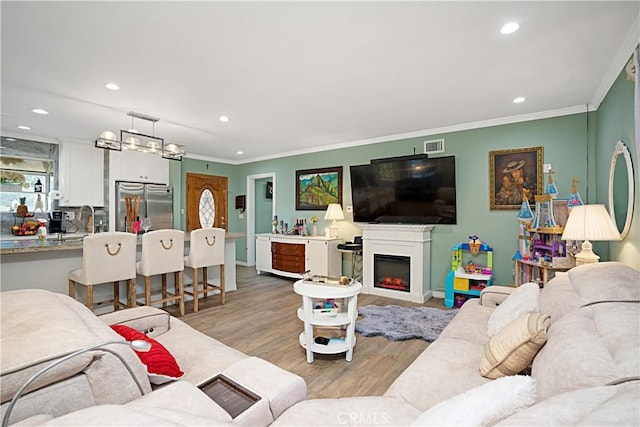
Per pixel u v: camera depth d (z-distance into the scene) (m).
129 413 0.70
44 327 0.99
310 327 2.45
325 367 2.38
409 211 4.34
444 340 1.88
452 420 0.69
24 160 4.54
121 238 3.03
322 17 1.81
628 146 2.30
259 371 1.29
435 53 2.23
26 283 2.94
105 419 0.67
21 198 4.54
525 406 0.77
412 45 2.12
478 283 3.95
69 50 2.17
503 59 2.32
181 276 3.57
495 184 3.87
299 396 1.22
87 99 3.10
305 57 2.29
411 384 1.39
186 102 3.20
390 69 2.48
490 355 1.41
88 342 0.94
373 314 3.52
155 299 3.94
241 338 2.92
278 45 2.12
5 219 4.42
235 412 1.06
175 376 1.33
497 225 3.86
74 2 1.66
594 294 1.43
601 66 2.43
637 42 1.98
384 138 4.72
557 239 2.91
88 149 4.87
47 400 0.85
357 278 5.12
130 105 3.28
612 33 1.97
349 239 5.20
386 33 1.98
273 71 2.51
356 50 2.19
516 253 3.49
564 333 1.20
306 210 5.74
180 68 2.45
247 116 3.69
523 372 1.42
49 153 4.71
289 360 2.49
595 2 1.68
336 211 4.99
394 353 2.60
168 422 0.68
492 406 0.73
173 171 5.92
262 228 7.32
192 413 0.95
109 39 2.03
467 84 2.78
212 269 4.48
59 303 1.27
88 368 0.94
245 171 6.84
